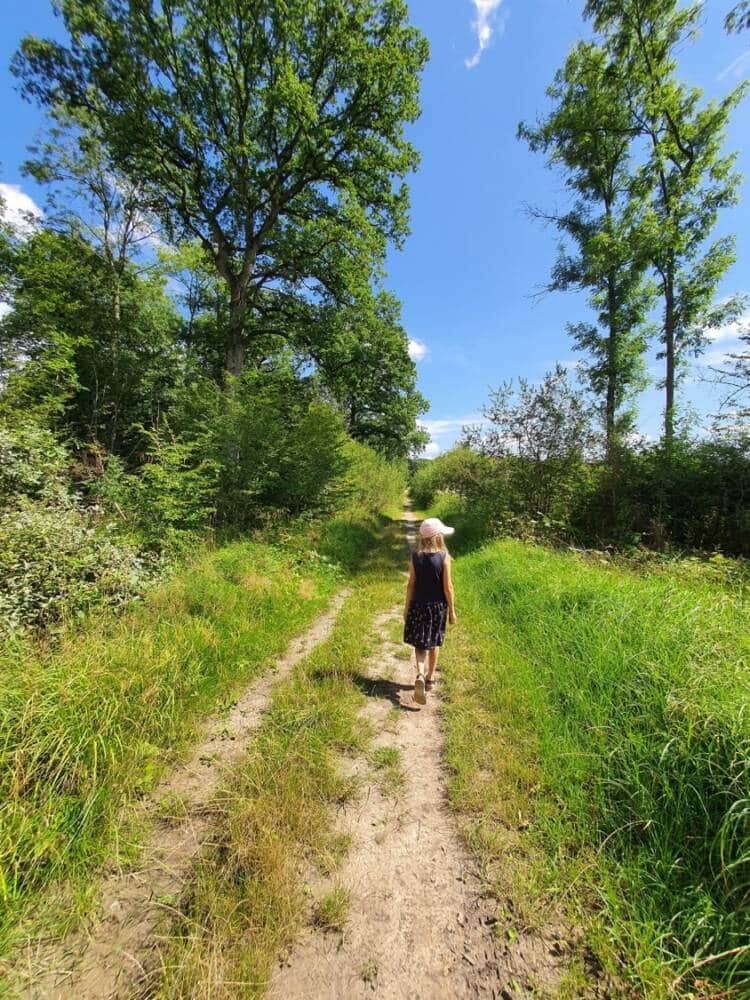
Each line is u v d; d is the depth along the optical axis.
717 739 2.25
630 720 2.77
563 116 14.48
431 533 3.97
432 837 2.36
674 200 12.77
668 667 2.94
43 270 12.90
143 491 7.19
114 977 1.64
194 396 10.73
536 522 9.93
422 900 1.98
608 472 10.37
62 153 16.55
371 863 2.18
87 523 5.52
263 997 1.58
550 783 2.63
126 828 2.32
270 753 2.92
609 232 13.91
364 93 14.80
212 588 5.38
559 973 1.68
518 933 1.83
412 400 31.00
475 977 1.66
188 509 7.73
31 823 2.04
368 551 11.01
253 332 17.34
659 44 12.66
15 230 12.85
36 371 9.52
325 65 14.48
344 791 2.67
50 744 2.35
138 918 1.87
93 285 16.20
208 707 3.50
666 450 10.23
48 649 3.38
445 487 21.36
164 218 16.69
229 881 2.02
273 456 10.51
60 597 4.05
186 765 2.89
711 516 9.46
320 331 17.12
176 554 6.55
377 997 1.59
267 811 2.38
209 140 14.44
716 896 1.87
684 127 12.84
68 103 14.52
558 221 15.59
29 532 4.45
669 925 1.77
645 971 1.64
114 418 15.89
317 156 14.93
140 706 2.99
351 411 29.84
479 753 2.99
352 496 14.88
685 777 2.24
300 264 16.41
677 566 6.54
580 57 14.09
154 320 18.34
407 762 2.99
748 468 8.86
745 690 2.43
